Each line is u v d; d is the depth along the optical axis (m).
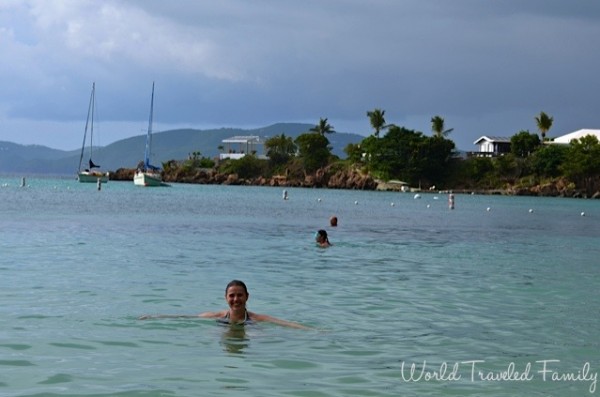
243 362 11.22
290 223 49.53
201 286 19.20
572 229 53.75
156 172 165.50
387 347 12.56
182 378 10.23
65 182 182.50
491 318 15.62
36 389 9.53
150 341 12.51
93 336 12.80
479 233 45.94
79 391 9.49
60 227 39.47
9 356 11.19
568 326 14.84
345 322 14.78
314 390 9.87
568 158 195.62
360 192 178.50
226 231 40.22
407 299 17.95
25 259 24.27
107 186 153.00
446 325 14.72
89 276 20.48
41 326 13.53
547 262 28.09
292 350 12.12
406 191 193.50
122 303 16.28
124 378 10.16
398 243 35.75
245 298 14.39
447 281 21.55
